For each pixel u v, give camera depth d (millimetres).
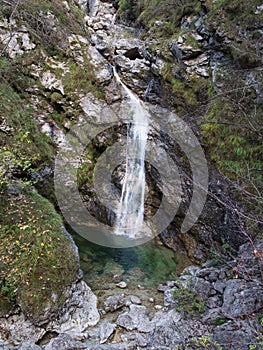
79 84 7125
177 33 6258
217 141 4727
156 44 6758
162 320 3748
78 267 4238
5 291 3502
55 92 6934
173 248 6043
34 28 7125
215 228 4883
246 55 4629
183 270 5230
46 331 3602
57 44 7262
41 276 3746
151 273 5246
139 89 7414
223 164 4562
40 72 6926
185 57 5641
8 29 6801
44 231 4281
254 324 2865
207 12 5566
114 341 3566
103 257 5637
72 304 3918
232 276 3838
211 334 2957
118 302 4277
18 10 6941
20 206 4582
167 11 7141
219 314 3277
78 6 8961
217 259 4391
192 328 3205
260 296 3135
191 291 3963
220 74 5043
